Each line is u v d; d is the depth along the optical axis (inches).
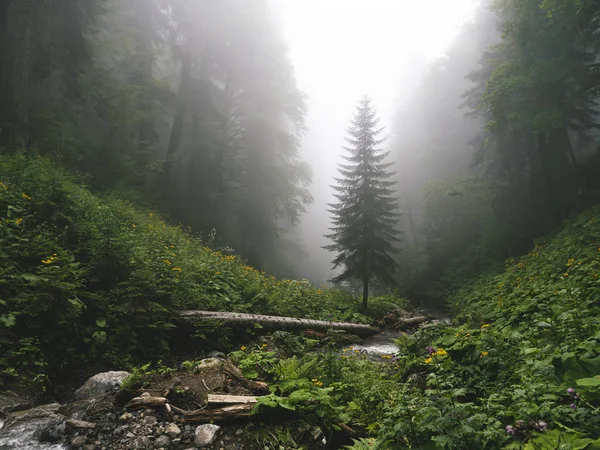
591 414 124.3
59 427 164.6
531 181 816.9
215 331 322.0
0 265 247.0
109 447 154.5
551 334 195.5
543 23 572.7
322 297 594.6
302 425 169.9
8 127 523.2
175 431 162.9
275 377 208.4
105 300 273.4
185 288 344.8
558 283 328.2
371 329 504.7
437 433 134.3
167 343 284.2
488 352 200.5
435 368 213.6
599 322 187.2
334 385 208.7
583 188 721.6
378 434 146.0
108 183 624.1
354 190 647.8
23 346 215.2
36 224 313.9
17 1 564.1
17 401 188.2
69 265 277.1
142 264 311.4
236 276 467.2
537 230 757.3
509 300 358.6
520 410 129.4
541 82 592.7
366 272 634.2
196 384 198.2
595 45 583.8
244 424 170.2
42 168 405.1
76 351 244.7
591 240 439.2
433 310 789.9
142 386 194.7
